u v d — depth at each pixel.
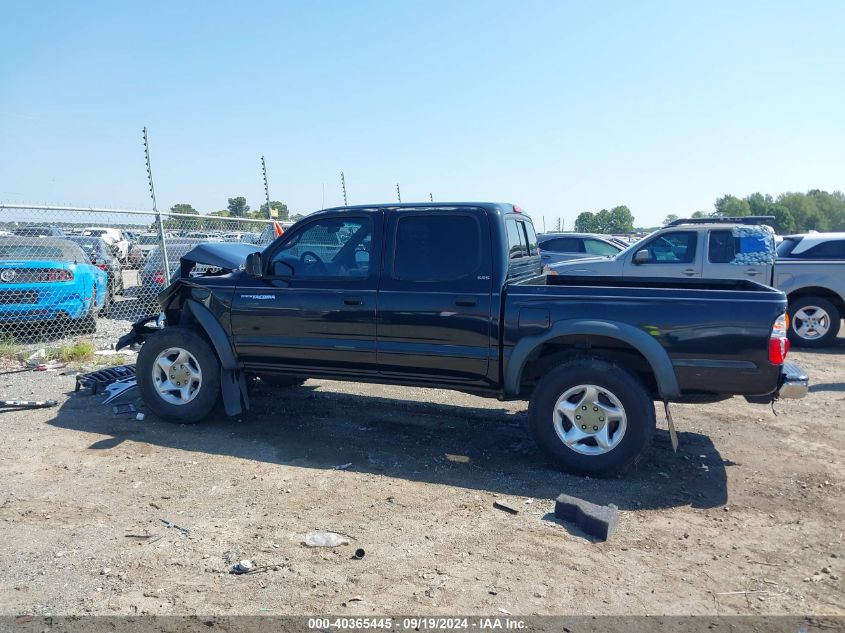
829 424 6.08
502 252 4.93
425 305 5.01
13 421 5.81
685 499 4.39
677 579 3.36
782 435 5.76
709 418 6.29
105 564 3.41
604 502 4.31
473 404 6.67
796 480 4.73
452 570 3.40
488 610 3.05
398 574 3.36
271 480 4.58
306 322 5.37
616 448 4.59
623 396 4.55
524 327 4.77
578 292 4.71
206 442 5.37
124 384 6.72
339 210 5.41
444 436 5.65
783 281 10.00
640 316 4.54
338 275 5.36
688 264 10.08
